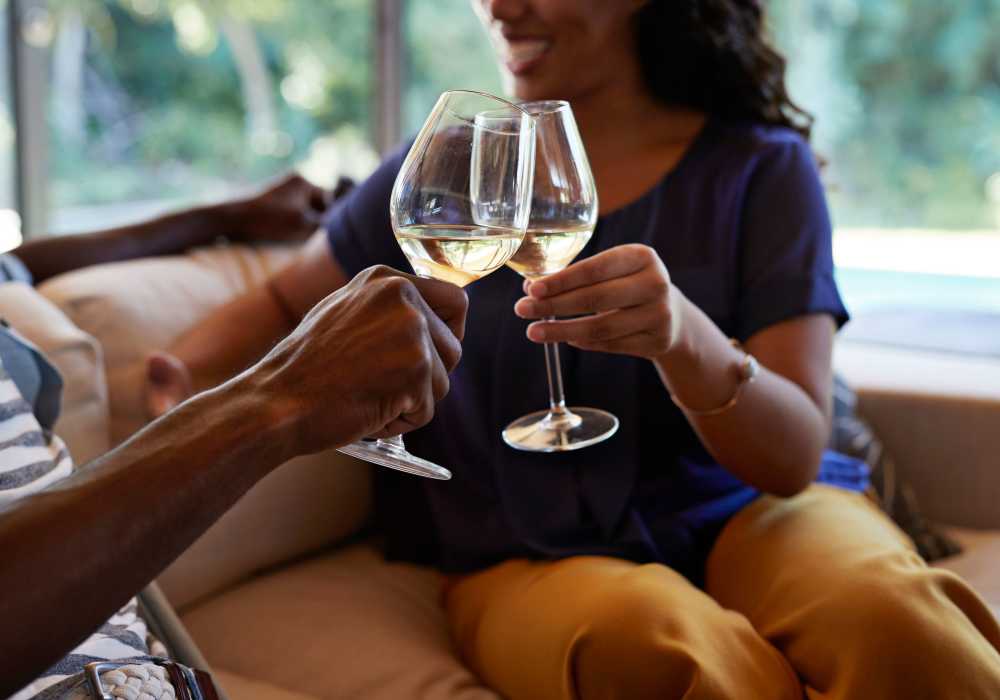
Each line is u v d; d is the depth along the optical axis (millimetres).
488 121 778
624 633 1002
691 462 1358
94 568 553
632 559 1289
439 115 779
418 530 1502
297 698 1175
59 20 2684
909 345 2123
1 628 528
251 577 1485
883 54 2844
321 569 1511
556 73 1420
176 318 1603
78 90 2756
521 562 1331
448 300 732
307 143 3225
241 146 3092
